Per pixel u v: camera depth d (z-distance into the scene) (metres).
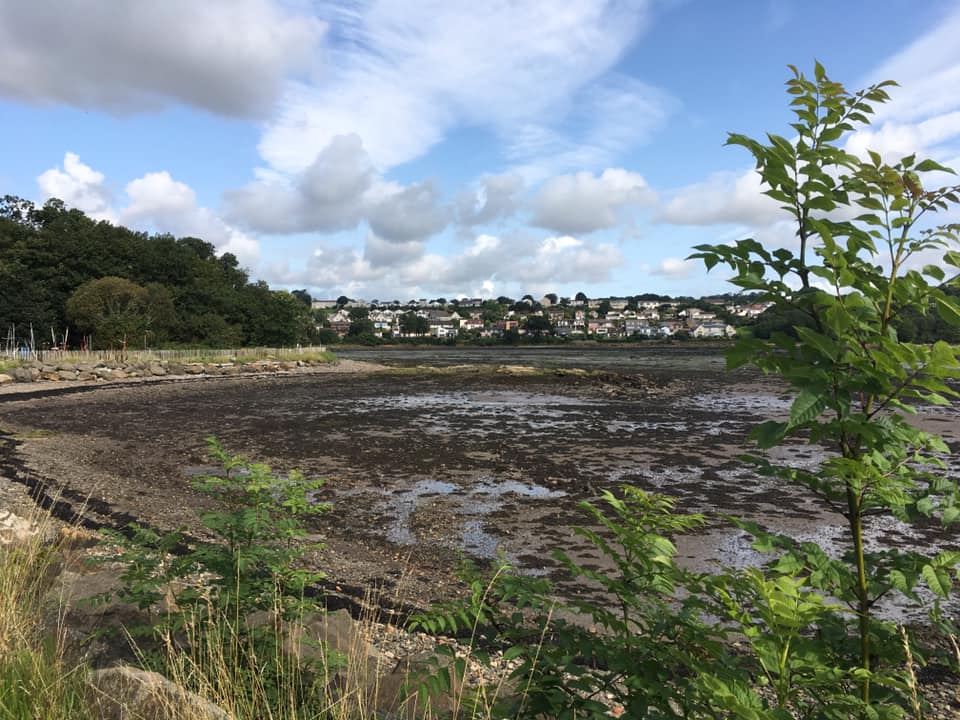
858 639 2.01
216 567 3.29
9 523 6.82
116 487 11.30
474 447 16.73
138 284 57.94
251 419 21.88
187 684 2.78
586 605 2.19
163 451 15.36
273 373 43.69
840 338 1.73
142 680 2.66
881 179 1.87
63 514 9.08
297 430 19.55
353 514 10.22
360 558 8.00
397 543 8.73
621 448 16.62
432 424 21.14
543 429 20.08
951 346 1.55
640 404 27.72
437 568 7.66
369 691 3.41
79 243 57.81
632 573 2.25
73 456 14.32
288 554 3.45
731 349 1.91
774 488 12.16
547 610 2.24
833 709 1.79
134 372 36.25
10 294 51.53
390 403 27.62
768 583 1.75
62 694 2.64
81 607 4.17
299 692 2.89
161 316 51.09
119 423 20.23
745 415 23.70
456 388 35.22
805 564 1.88
